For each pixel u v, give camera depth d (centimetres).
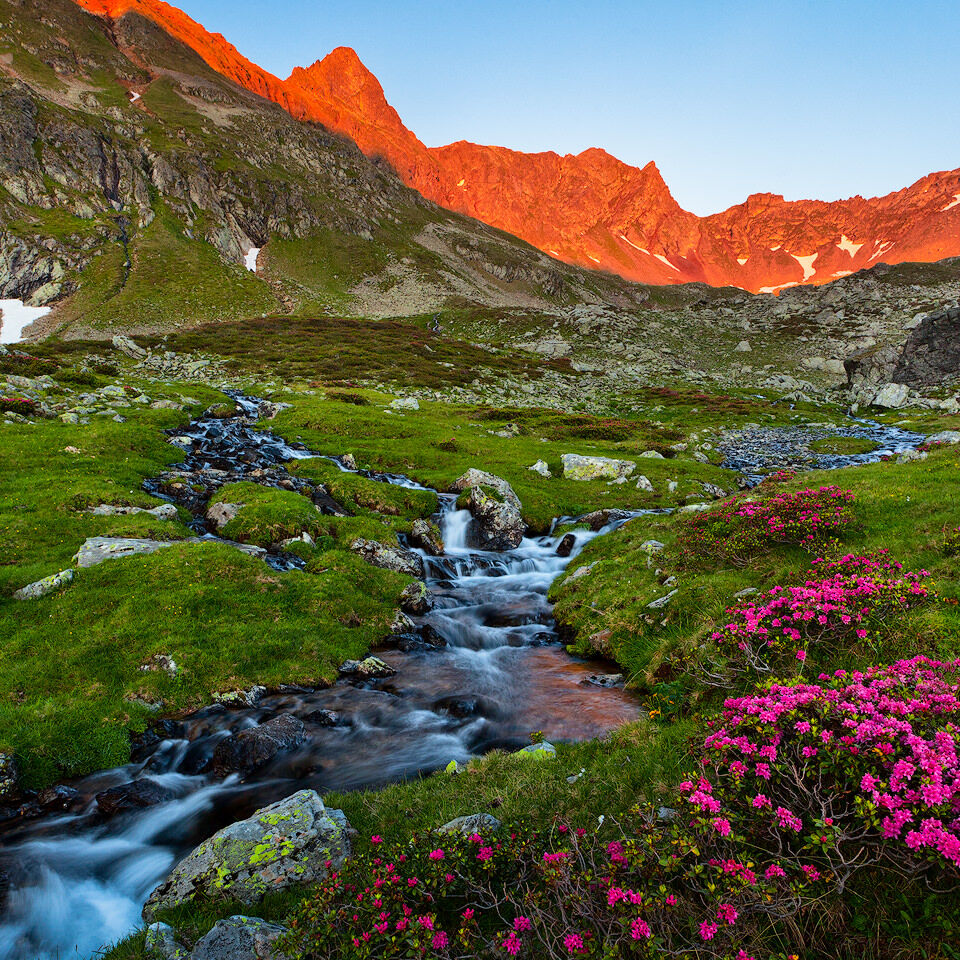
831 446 5934
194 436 4334
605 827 802
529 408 7488
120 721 1377
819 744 636
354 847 893
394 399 6906
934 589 1174
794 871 597
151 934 734
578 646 1864
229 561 2103
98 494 2595
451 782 1083
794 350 15438
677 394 9725
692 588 1697
